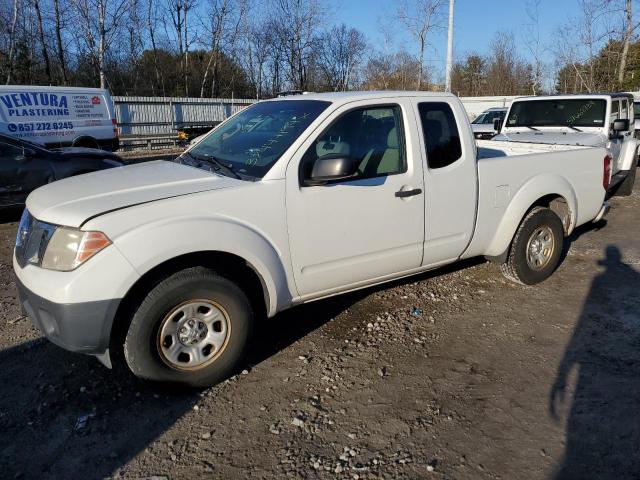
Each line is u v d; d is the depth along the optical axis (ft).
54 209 9.53
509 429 9.11
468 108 89.15
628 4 62.80
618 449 8.55
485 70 119.44
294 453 8.57
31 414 9.57
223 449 8.68
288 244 10.72
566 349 11.88
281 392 10.30
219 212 9.85
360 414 9.58
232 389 10.43
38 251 9.48
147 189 10.06
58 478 8.04
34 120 41.32
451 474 8.07
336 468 8.20
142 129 71.46
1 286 16.05
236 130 12.96
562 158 15.62
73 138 44.57
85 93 45.39
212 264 10.28
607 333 12.60
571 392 10.18
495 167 13.89
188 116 77.71
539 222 15.12
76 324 8.84
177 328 9.83
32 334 12.61
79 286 8.73
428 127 12.65
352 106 11.57
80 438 8.93
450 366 11.21
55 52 91.04
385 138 11.99
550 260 15.75
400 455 8.49
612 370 10.94
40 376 10.80
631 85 70.18
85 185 10.63
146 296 9.41
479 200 13.69
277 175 10.47
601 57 69.36
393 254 12.37
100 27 80.48
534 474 8.06
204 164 12.00
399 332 12.79
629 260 18.02
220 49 111.24
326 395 10.18
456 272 16.96
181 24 108.17
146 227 9.14
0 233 23.20
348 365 11.28
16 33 82.89
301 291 11.31
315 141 11.00
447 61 51.49
